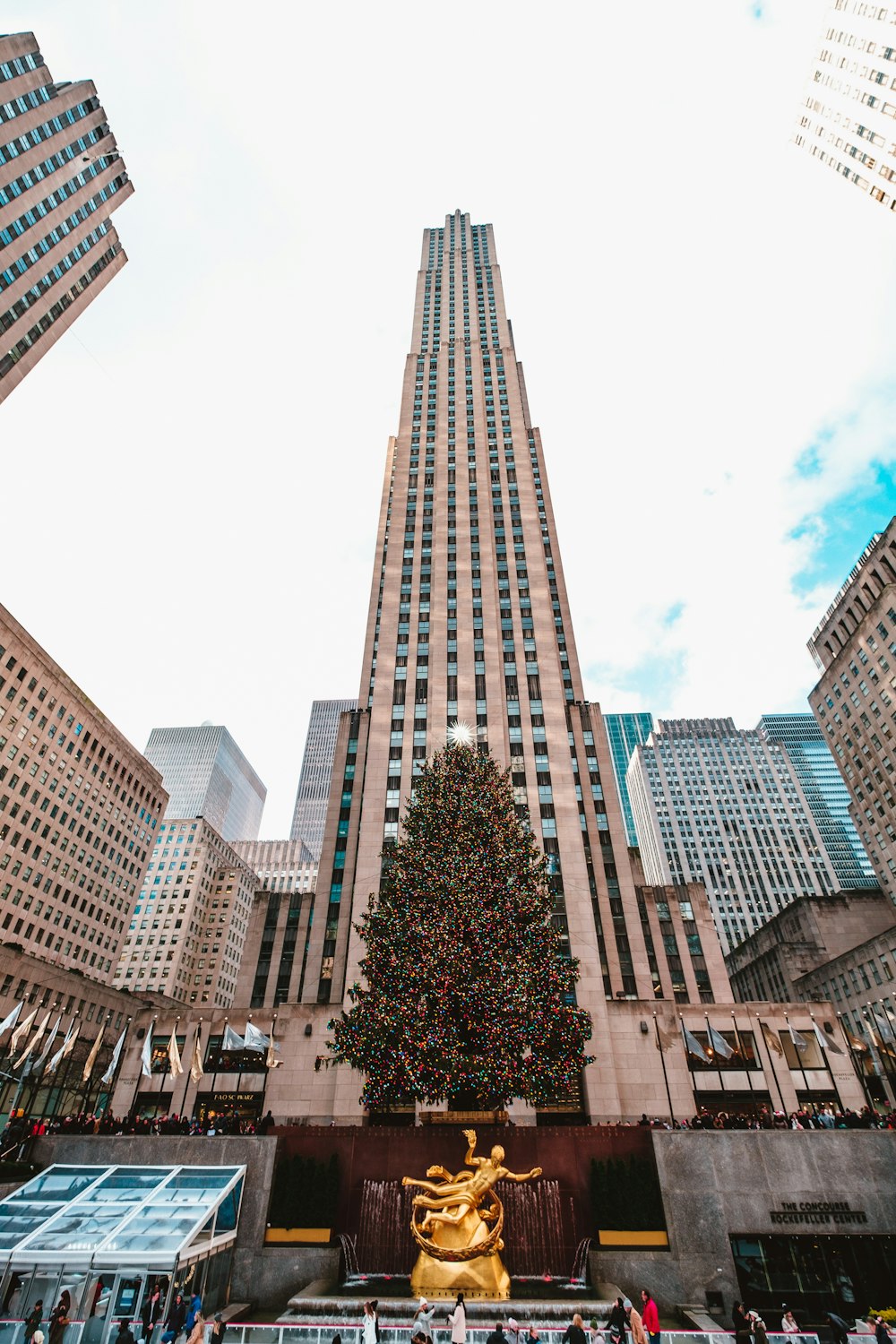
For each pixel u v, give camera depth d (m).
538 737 56.22
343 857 63.12
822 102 90.62
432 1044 28.36
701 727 174.00
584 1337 17.22
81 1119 30.72
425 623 63.47
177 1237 20.64
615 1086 40.56
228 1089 44.88
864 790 96.06
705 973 64.31
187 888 132.00
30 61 81.31
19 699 82.50
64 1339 18.44
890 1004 70.44
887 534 94.50
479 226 125.62
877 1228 24.64
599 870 63.94
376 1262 24.45
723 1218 24.86
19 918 80.25
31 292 82.56
